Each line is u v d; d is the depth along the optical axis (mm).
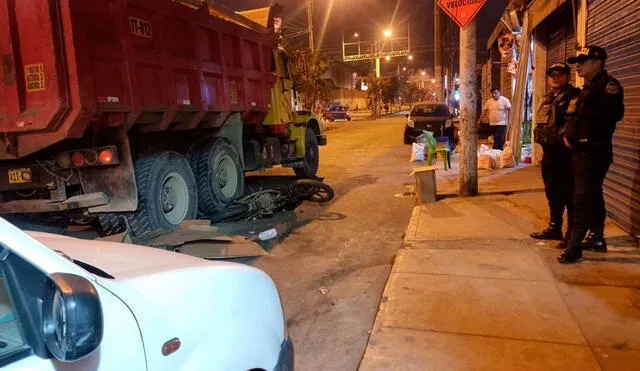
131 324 1671
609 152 4824
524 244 5684
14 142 5348
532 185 8992
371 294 4746
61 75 5008
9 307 1459
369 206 8500
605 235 5754
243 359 2129
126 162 5910
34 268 1495
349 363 3568
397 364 3422
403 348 3611
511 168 11219
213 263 2342
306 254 6023
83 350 1365
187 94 6832
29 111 5098
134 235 6238
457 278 4797
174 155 6840
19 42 5027
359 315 4309
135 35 5824
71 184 6082
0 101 5176
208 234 5996
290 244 6441
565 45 9945
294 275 5332
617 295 4285
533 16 10844
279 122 10141
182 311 1911
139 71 5883
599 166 4809
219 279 2193
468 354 3496
